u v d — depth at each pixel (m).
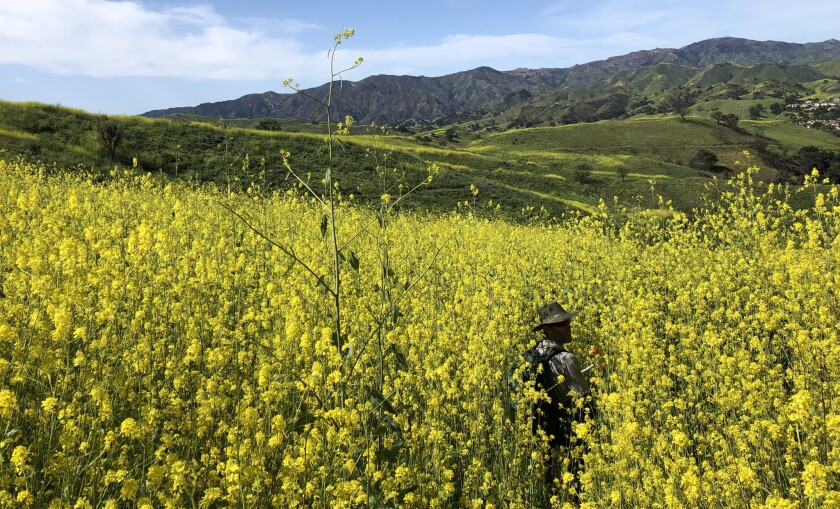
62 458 2.91
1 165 10.08
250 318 5.24
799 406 3.45
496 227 16.44
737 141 129.38
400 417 3.81
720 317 6.86
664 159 118.38
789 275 7.48
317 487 3.08
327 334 3.49
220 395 3.76
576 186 71.44
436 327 6.00
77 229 8.50
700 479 3.31
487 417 4.66
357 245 9.06
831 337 4.73
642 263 10.41
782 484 3.64
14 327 3.88
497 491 3.86
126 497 2.73
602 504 3.42
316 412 3.06
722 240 11.84
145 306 4.97
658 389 4.92
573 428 4.36
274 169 31.58
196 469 3.20
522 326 6.40
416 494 3.44
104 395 3.20
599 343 6.44
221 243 7.68
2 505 2.57
